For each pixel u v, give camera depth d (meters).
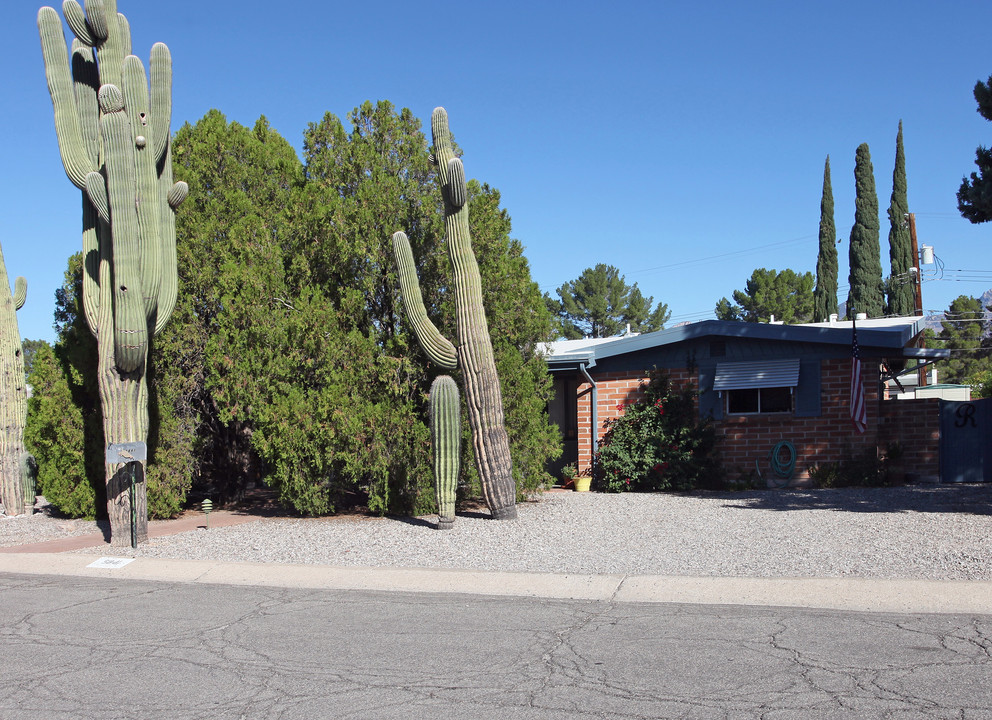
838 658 5.51
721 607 7.07
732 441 16.20
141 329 10.15
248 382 12.89
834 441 15.57
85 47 10.59
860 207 37.03
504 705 4.84
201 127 16.27
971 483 15.52
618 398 17.14
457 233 11.72
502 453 11.98
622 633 6.30
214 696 5.13
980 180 11.80
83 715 4.85
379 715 4.74
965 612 6.59
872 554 8.68
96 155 10.65
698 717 4.56
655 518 12.02
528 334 13.88
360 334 13.02
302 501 12.96
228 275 13.23
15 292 14.28
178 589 8.48
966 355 42.84
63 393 13.03
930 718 4.45
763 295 46.03
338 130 14.25
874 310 36.50
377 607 7.43
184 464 13.59
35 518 13.61
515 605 7.39
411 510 12.86
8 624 7.02
